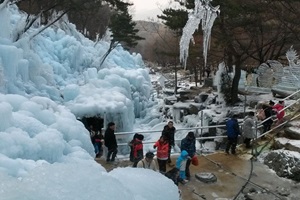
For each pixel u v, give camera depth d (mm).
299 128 13180
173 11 20172
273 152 11398
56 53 24250
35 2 23938
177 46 34625
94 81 20453
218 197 9297
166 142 10156
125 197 2041
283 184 10117
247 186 9969
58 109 10492
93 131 15156
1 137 6758
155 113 27406
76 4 18844
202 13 11875
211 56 25266
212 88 28609
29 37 18391
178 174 9086
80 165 2215
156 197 2514
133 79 27141
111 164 11562
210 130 17812
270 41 24312
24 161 6363
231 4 17562
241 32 22172
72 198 1844
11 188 1785
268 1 18969
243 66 29266
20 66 16125
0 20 16234
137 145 10688
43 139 7414
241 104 20484
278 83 21922
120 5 19406
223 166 11359
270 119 13492
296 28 22156
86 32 41812
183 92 28469
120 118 17375
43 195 1792
